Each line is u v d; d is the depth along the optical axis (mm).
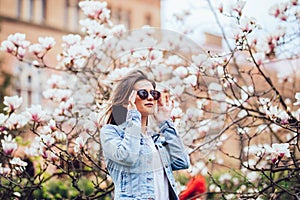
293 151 4055
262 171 3881
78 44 4602
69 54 4430
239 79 5234
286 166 3898
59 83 4754
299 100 3637
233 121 4371
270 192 4258
